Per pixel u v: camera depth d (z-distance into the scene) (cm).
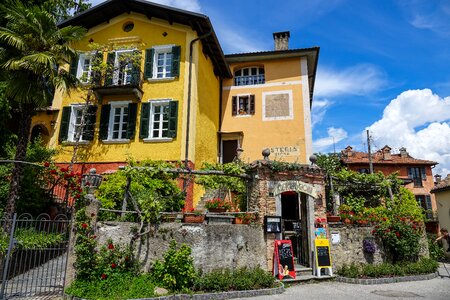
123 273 755
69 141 1533
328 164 2095
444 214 1978
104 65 1492
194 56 1545
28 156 1230
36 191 1141
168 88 1520
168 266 745
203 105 1636
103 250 755
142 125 1487
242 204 1074
